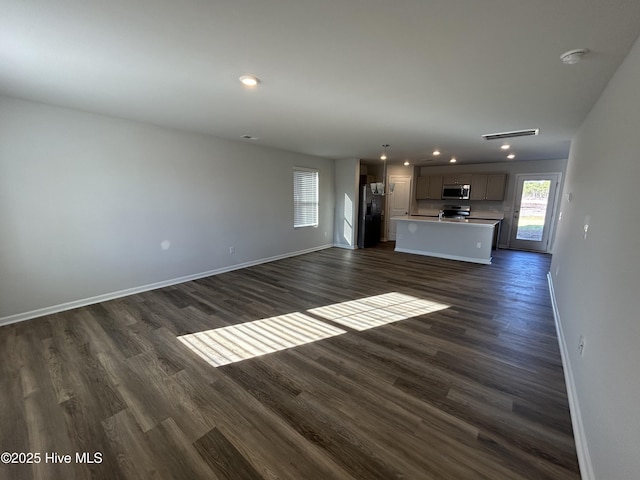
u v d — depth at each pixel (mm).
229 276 4793
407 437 1615
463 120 3348
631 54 1612
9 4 1351
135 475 1390
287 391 1992
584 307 1981
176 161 4148
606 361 1377
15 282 2949
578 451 1504
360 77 2191
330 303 3627
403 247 7031
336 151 5934
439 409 1826
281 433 1641
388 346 2596
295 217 6449
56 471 1405
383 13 1401
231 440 1593
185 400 1897
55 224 3156
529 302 3686
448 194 7965
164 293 3918
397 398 1927
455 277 4828
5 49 1808
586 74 2006
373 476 1388
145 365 2270
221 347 2555
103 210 3500
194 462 1461
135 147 3701
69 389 1981
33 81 2355
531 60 1856
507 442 1582
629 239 1297
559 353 2488
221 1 1328
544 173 6906
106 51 1836
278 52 1830
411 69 2043
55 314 3178
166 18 1475
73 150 3203
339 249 7336
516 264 5773
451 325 3023
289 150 5891
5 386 2000
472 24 1480
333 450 1532
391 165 8508
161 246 4117
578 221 2770
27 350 2459
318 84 2340
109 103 2924
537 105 2740
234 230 5121
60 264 3227
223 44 1736
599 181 2088
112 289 3676
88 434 1621
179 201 4254
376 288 4230
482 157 6555
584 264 2209
